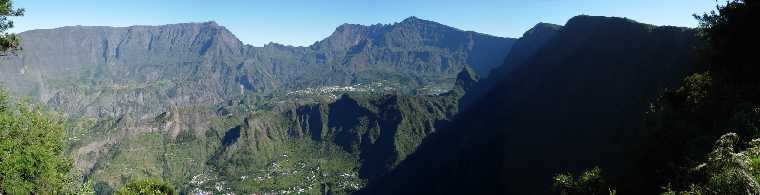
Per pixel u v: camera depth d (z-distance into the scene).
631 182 32.41
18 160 23.64
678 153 27.95
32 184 24.36
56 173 26.06
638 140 37.75
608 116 108.62
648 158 31.89
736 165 12.19
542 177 107.00
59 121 29.25
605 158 84.50
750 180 11.54
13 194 23.33
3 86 27.89
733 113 23.11
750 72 31.41
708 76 37.72
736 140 13.45
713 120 27.22
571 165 99.81
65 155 29.91
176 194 51.59
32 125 26.64
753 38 32.31
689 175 17.53
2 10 25.08
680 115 31.42
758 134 17.70
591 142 102.56
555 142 118.00
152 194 46.69
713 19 38.47
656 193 27.95
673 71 101.62
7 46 26.66
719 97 28.72
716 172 13.12
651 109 39.97
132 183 48.41
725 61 36.44
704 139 22.22
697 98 32.28
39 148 25.44
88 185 28.12
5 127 25.23
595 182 33.53
